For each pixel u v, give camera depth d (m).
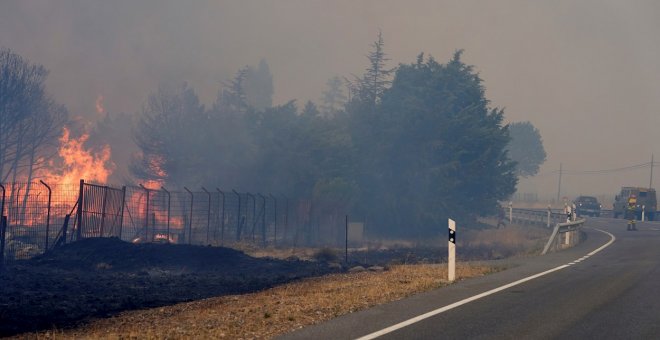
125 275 23.61
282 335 10.90
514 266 23.20
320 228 47.38
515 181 64.12
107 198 32.19
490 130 60.44
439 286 17.55
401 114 59.69
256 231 46.59
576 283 17.72
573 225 34.91
